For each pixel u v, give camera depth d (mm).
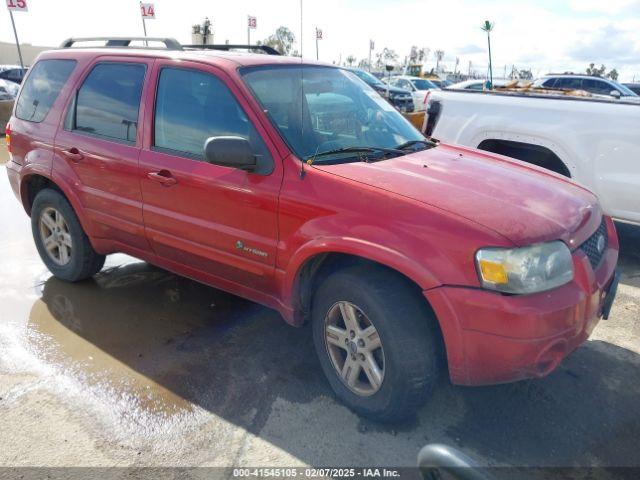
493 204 2707
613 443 2775
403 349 2627
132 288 4512
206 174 3283
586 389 3225
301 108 3379
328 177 2881
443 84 25531
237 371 3359
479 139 5738
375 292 2691
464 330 2492
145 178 3602
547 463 2631
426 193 2730
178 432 2811
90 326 3867
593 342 3775
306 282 3096
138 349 3582
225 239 3289
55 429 2811
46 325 3869
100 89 3984
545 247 2549
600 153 5059
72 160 4074
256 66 3479
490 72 8938
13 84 16078
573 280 2646
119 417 2910
